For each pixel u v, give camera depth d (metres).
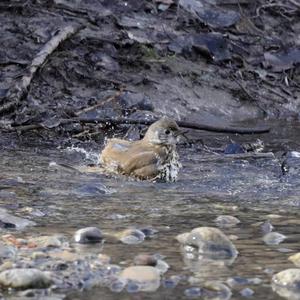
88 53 36.97
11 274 16.97
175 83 37.09
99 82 35.91
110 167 28.12
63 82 35.47
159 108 35.38
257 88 38.56
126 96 35.09
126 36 38.28
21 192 24.69
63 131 32.50
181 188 26.22
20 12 38.06
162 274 17.86
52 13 38.41
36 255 18.58
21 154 29.80
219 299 16.62
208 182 27.02
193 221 22.02
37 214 22.27
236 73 38.88
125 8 40.16
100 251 19.19
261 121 36.47
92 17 38.78
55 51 36.44
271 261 18.83
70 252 19.00
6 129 32.00
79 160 29.53
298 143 33.12
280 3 43.69
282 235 20.75
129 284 17.23
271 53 40.66
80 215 22.33
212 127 33.44
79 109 33.97
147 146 28.08
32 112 33.22
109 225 21.42
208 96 37.09
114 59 37.25
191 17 40.75
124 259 18.66
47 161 29.06
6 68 35.25
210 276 17.81
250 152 31.23
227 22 41.31
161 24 39.91
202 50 39.00
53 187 25.45
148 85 36.53
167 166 27.75
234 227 21.53
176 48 38.75
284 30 42.38
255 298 16.72
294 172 28.39
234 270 18.22
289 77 39.75
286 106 37.94
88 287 17.06
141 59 37.69
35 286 16.89
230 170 28.69
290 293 17.00
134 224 21.58
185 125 33.34
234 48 40.06
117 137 32.62
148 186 26.41
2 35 36.75
